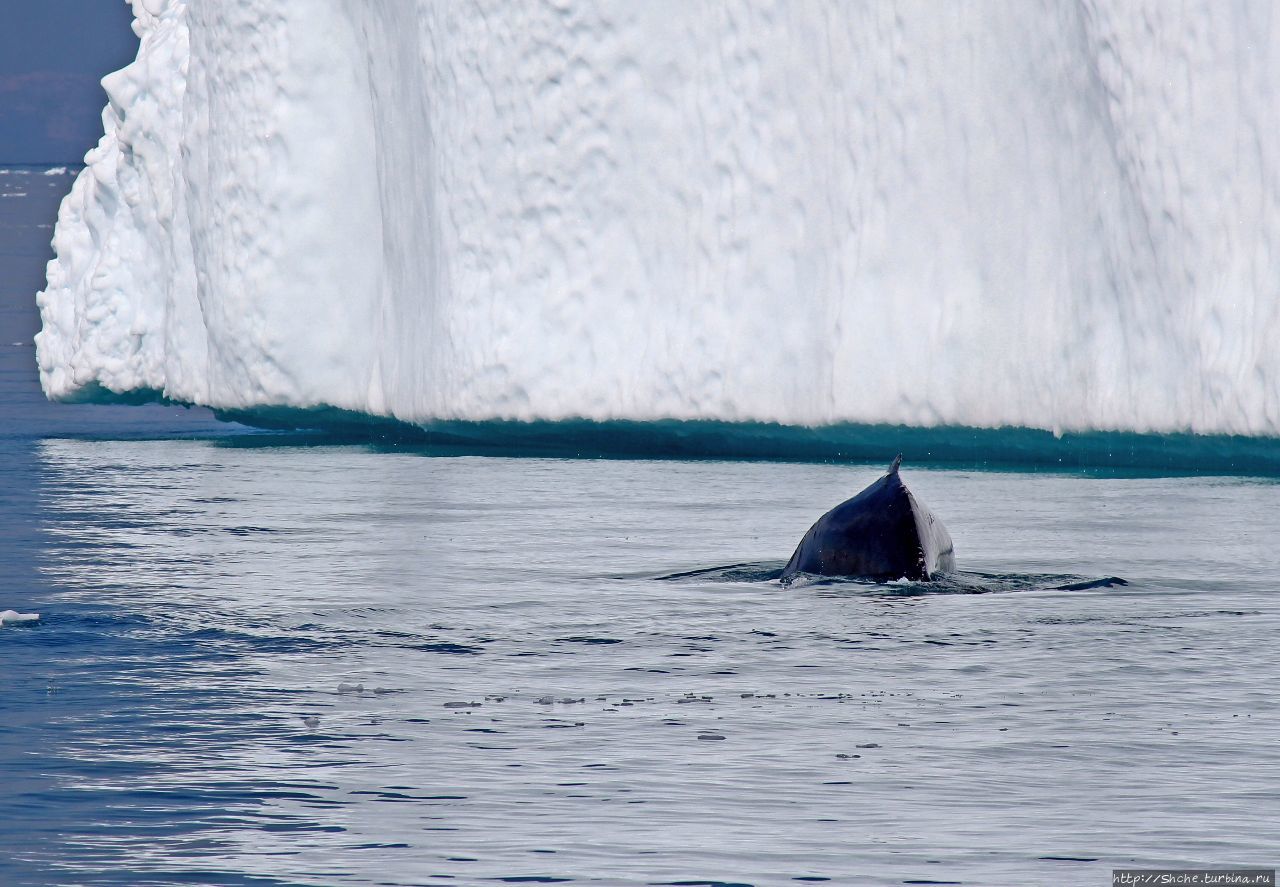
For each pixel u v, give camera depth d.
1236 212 51.09
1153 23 51.69
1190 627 27.06
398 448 64.75
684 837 15.43
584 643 25.88
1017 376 55.56
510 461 58.81
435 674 23.48
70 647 25.62
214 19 67.44
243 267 67.25
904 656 24.72
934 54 56.62
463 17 61.66
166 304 72.56
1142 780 17.45
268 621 27.94
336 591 31.19
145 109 73.75
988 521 41.09
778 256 59.34
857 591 30.81
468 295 62.34
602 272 61.34
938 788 17.16
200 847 15.19
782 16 58.91
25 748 19.00
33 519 42.75
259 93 66.81
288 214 66.88
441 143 62.53
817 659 24.52
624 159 60.81
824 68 58.38
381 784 17.38
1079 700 21.61
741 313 59.62
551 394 61.28
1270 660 24.28
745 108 59.56
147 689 22.41
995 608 28.97
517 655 24.92
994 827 15.73
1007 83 55.59
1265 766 18.03
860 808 16.41
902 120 57.22
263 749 18.94
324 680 23.05
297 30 66.62
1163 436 53.09
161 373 74.69
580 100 60.75
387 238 65.69
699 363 59.81
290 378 67.38
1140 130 52.09
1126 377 53.53
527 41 60.91
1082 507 43.94
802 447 60.38
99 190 76.38
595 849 15.05
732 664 24.16
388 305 66.00
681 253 60.59
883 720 20.45
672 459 59.53
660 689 22.39
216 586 31.83
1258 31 50.62
